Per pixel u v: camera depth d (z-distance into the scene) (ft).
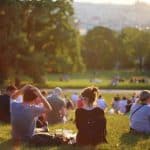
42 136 54.13
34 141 53.72
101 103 115.14
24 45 256.32
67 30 284.61
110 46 569.64
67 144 53.47
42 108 54.29
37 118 59.47
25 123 53.88
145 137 59.11
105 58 567.18
